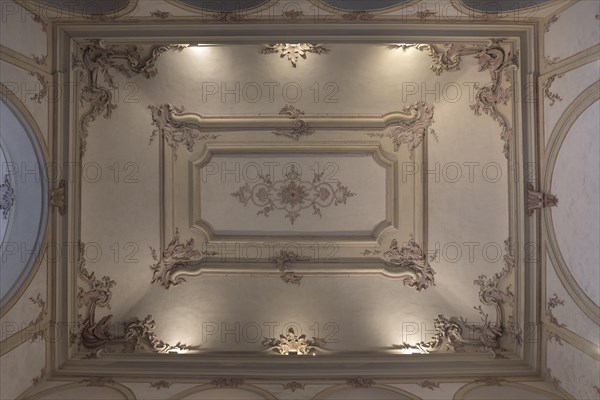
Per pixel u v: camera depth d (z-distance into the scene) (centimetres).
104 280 695
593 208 527
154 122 712
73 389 577
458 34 618
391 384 591
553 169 593
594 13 510
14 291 548
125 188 709
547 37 596
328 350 689
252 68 702
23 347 556
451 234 704
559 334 578
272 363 638
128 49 679
